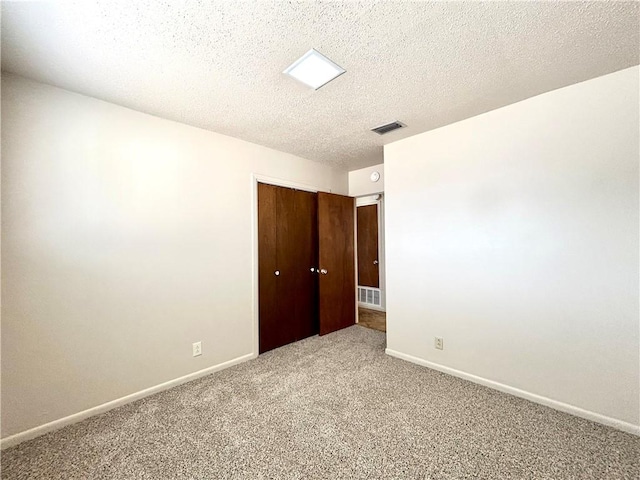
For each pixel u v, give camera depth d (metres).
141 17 1.25
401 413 1.92
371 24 1.32
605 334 1.78
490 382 2.26
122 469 1.48
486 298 2.28
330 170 3.90
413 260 2.76
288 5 1.20
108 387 2.01
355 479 1.40
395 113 2.27
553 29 1.37
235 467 1.48
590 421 1.81
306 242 3.56
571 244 1.90
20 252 1.70
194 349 2.46
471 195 2.37
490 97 2.04
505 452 1.56
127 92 1.91
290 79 1.78
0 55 1.50
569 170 1.91
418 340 2.73
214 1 1.17
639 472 1.42
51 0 1.14
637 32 1.39
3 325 1.64
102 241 2.00
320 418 1.88
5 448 1.63
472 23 1.33
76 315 1.89
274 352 3.05
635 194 1.70
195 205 2.50
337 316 3.81
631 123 1.70
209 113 2.24
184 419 1.88
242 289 2.83
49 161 1.80
